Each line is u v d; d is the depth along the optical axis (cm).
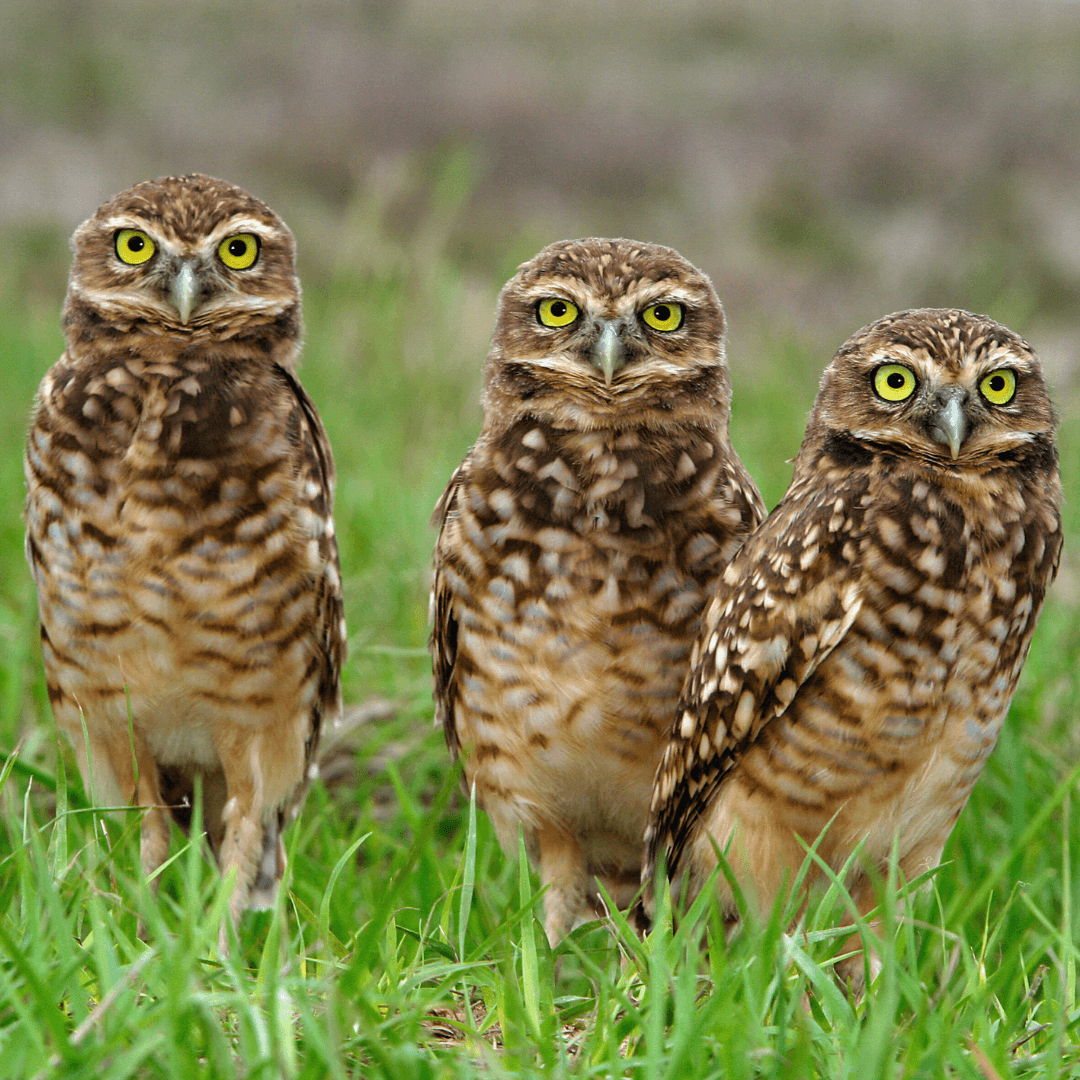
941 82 4938
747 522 826
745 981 540
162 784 949
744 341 2764
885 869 744
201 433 828
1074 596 1297
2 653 1064
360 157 3981
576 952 611
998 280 3569
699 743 753
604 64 4938
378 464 1469
